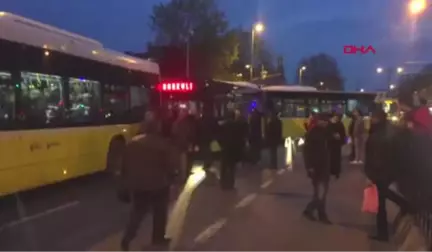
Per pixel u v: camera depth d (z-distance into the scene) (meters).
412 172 7.12
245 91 27.28
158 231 7.70
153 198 7.47
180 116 15.21
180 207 11.41
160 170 7.39
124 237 7.48
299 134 31.28
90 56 13.56
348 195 13.25
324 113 10.20
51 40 11.76
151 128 7.46
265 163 21.34
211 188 14.23
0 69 9.89
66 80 12.40
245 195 13.11
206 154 16.53
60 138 12.05
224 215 10.60
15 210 10.88
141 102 16.61
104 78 14.34
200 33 78.38
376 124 7.96
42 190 13.45
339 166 11.82
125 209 11.07
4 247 8.05
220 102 21.36
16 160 10.40
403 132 7.39
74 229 9.25
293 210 11.18
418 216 7.39
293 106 31.41
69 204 11.59
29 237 8.67
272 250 7.99
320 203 10.09
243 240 8.59
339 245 8.30
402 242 7.83
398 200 8.03
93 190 13.55
